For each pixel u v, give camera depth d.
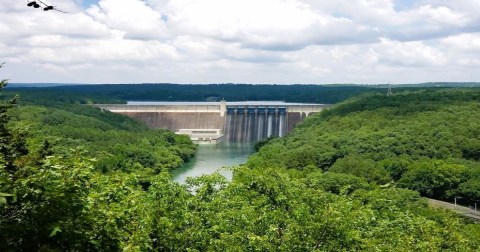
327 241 37.94
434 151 155.62
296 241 37.12
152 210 38.06
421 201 103.19
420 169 131.25
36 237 23.25
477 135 168.00
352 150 163.12
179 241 37.34
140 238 32.38
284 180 48.03
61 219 23.86
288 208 44.22
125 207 34.84
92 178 35.78
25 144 43.47
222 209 41.81
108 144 194.00
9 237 22.98
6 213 23.44
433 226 50.09
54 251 22.92
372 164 140.62
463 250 47.88
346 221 39.38
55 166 25.67
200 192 44.81
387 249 40.41
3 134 37.59
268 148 198.25
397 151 159.38
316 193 46.91
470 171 128.25
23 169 25.03
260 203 44.06
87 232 25.44
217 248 36.72
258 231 39.50
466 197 122.88
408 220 51.09
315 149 166.50
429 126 183.38
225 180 47.59
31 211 23.47
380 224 48.72
